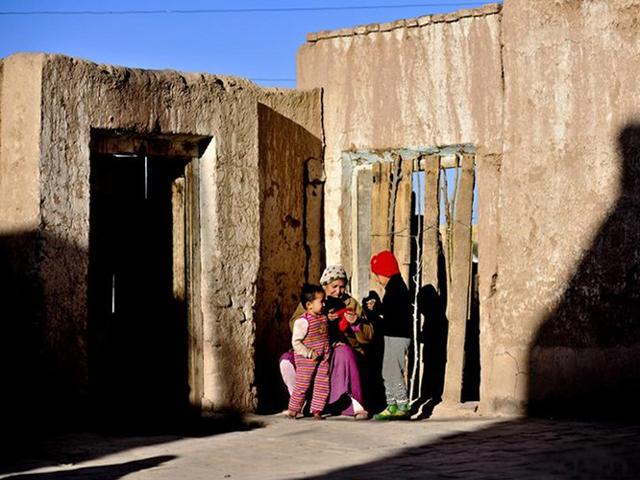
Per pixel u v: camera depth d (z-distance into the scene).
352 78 10.95
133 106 9.20
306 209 10.93
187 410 9.66
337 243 11.03
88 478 6.53
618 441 7.61
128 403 10.01
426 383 10.55
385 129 10.73
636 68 9.04
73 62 8.83
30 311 8.55
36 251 8.55
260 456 7.32
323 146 11.09
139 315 10.15
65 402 8.65
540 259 9.41
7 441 8.03
